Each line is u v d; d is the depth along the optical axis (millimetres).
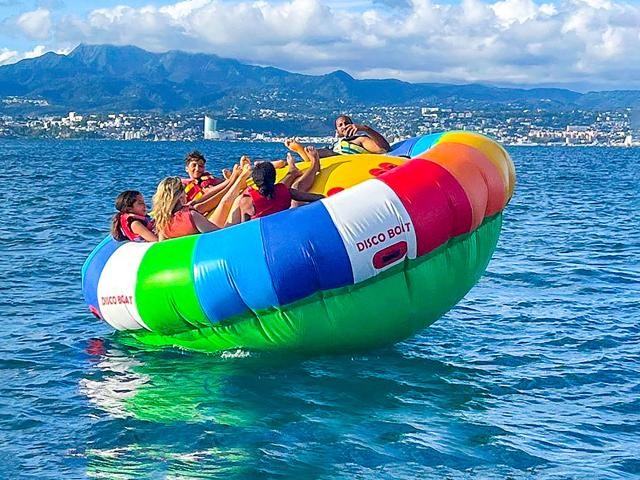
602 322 10703
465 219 8789
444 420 7484
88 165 55031
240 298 8477
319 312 8508
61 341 9750
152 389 8180
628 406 7867
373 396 8016
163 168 52938
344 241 8258
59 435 7160
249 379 8406
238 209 9031
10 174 41625
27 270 13758
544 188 37406
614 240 18234
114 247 9555
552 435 7211
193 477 6418
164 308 8852
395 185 8602
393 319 8766
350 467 6598
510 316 10969
